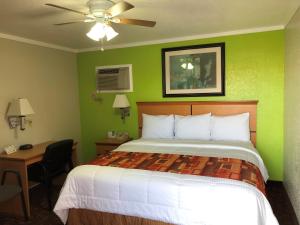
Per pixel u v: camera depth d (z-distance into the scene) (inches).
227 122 140.6
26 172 118.4
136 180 90.1
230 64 149.4
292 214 113.0
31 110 135.7
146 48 168.6
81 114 193.3
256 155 118.4
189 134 146.2
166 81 165.3
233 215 76.5
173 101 164.4
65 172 136.9
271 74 141.9
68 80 181.5
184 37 156.7
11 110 131.3
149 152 123.6
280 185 144.6
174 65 162.2
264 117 145.3
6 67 133.9
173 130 154.5
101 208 93.8
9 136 135.3
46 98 161.2
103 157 117.0
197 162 104.2
